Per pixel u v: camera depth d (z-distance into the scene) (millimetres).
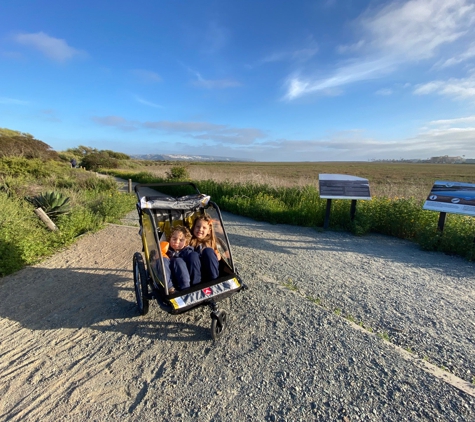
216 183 16969
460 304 4430
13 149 24203
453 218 8164
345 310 4223
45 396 2799
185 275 3455
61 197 9023
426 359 3174
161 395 2768
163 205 4188
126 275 5488
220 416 2527
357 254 6914
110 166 46000
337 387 2789
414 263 6289
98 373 3072
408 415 2465
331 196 9016
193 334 3678
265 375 2967
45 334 3748
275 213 10664
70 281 5234
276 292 4711
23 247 5980
